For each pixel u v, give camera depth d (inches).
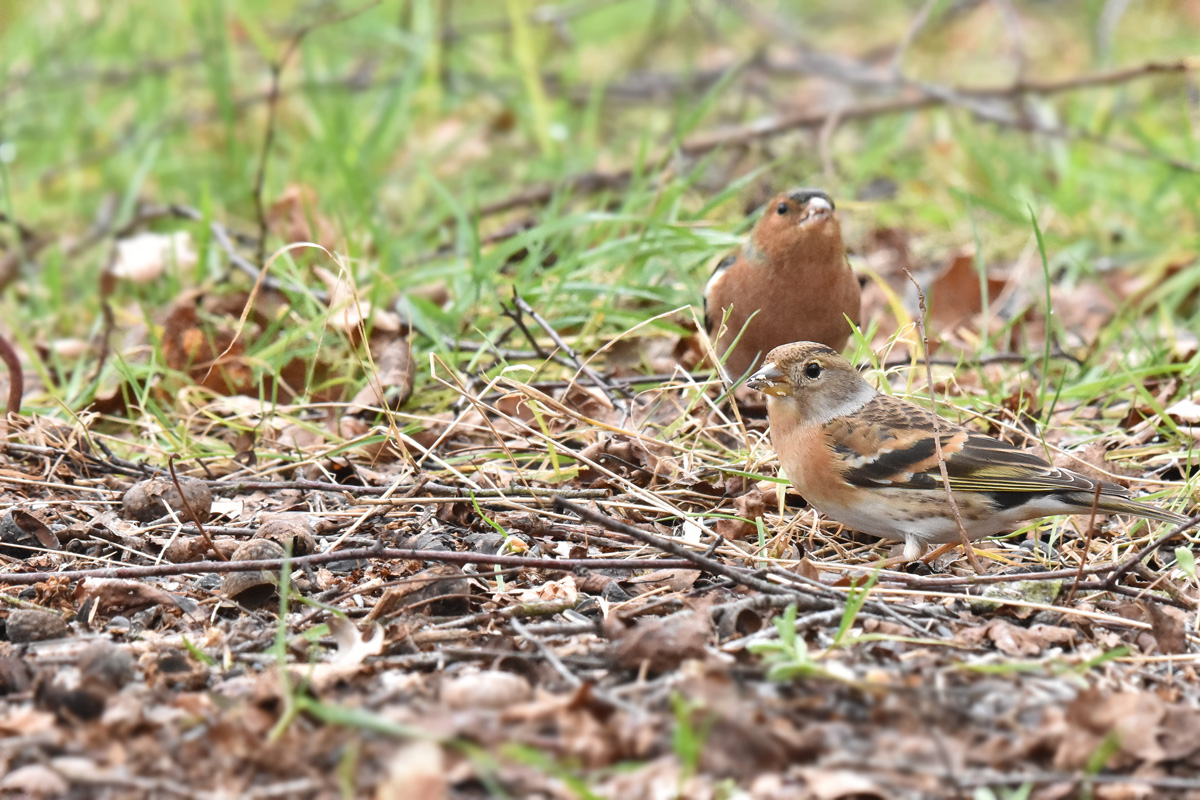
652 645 268.1
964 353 510.3
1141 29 943.7
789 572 313.3
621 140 794.2
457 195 721.0
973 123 777.6
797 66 837.8
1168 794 231.5
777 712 245.3
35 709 251.8
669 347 522.6
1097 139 679.7
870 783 225.1
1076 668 274.4
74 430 422.0
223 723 236.2
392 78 800.9
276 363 478.3
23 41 835.4
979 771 233.1
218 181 729.0
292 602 318.3
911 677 257.9
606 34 972.6
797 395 358.9
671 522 379.2
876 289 597.0
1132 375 444.5
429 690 258.1
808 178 717.9
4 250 690.2
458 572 321.7
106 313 512.4
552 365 506.0
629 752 233.0
